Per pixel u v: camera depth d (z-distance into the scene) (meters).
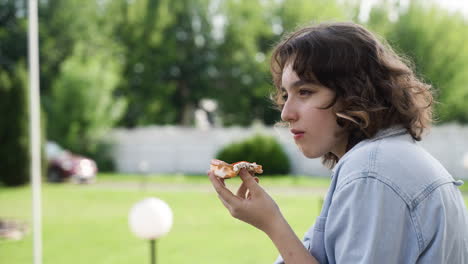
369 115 0.96
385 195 0.87
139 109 23.88
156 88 23.36
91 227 6.67
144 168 12.89
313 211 7.73
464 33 21.03
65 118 16.27
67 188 11.59
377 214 0.86
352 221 0.88
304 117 1.00
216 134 16.53
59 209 8.36
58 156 13.17
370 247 0.85
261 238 5.78
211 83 24.34
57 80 17.14
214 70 24.20
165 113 24.83
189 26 23.78
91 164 13.37
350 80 0.97
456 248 0.93
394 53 1.10
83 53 20.75
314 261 0.95
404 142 0.97
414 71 1.22
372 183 0.88
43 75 20.66
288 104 1.01
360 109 0.96
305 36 1.01
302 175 14.83
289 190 10.81
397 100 0.98
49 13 20.95
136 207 3.35
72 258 4.93
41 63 20.70
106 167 17.08
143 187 11.79
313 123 0.99
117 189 11.35
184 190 11.09
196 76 24.09
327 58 0.97
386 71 0.99
